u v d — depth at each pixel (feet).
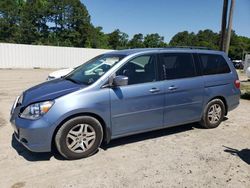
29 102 14.21
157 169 13.82
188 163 14.53
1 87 40.14
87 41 231.30
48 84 16.63
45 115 13.69
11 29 204.74
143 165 14.21
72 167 13.89
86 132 14.80
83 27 228.43
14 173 13.23
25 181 12.54
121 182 12.55
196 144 17.22
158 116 17.10
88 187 12.11
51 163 14.26
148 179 12.84
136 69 16.28
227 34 39.29
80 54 94.89
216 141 17.84
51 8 215.51
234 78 20.99
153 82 16.72
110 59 17.03
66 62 92.02
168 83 17.26
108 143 16.99
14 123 14.48
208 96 19.43
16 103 15.85
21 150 15.75
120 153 15.62
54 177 12.91
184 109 18.29
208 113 19.89
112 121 15.40
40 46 85.71
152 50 17.20
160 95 16.89
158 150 16.15
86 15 229.86
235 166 14.30
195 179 12.91
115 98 15.25
